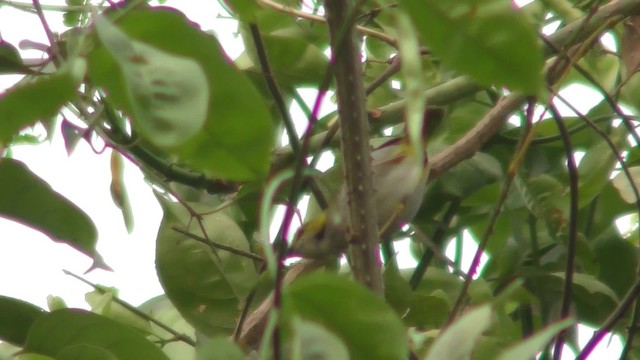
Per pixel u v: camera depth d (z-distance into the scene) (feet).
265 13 19.17
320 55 19.43
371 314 8.18
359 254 11.95
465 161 20.38
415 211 17.85
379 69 21.22
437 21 7.33
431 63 20.25
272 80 13.23
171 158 18.92
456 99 19.48
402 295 16.42
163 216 16.85
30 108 7.55
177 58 7.15
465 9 7.20
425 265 19.01
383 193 17.20
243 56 20.31
